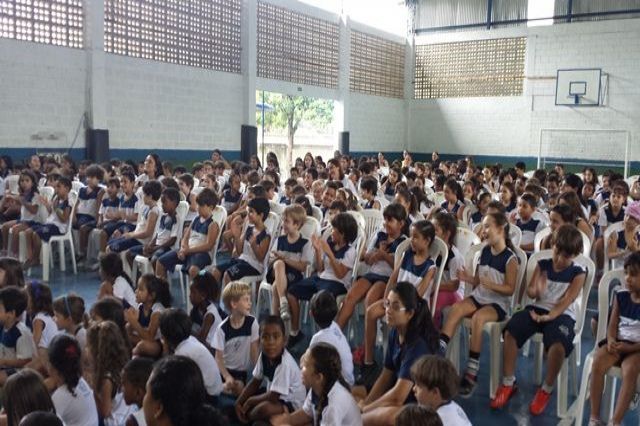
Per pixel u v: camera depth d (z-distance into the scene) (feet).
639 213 12.96
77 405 6.97
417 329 7.62
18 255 17.71
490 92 44.86
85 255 18.21
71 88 25.55
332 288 11.44
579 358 10.24
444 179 20.79
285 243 12.57
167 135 30.12
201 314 10.54
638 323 8.17
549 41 41.78
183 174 19.47
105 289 11.12
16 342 9.04
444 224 10.78
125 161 24.29
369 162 25.00
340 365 6.90
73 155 25.86
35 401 5.97
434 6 46.75
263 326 8.30
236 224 14.89
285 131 62.54
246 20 34.04
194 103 31.50
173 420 4.84
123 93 27.68
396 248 11.32
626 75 39.19
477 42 44.98
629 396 7.74
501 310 9.82
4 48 23.03
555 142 42.37
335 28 41.86
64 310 9.45
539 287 9.50
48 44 24.58
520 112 43.60
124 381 6.54
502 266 10.05
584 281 9.48
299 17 38.58
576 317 9.62
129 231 16.71
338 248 11.87
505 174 23.98
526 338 9.32
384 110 47.03
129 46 27.94
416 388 6.11
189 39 30.99
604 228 16.12
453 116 46.78
